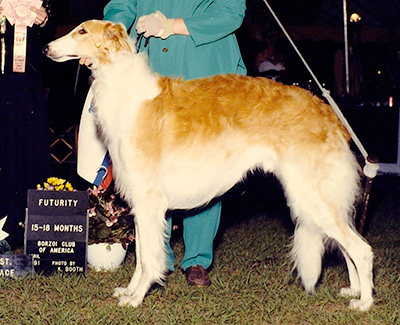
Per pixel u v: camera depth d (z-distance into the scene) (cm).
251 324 371
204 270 451
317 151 390
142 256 393
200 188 404
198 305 401
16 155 495
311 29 1310
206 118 396
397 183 953
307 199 391
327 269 483
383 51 1309
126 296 397
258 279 458
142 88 393
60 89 1037
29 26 482
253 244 584
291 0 1381
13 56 484
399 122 957
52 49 390
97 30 389
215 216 454
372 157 404
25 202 505
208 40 426
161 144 393
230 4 432
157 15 417
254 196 853
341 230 392
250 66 1179
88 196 458
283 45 1142
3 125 489
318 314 383
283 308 395
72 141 1038
